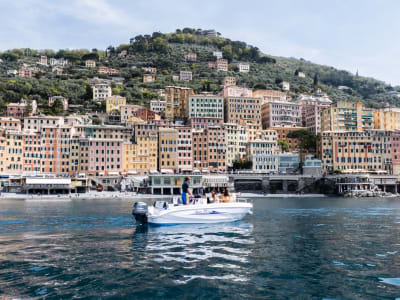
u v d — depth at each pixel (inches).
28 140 6653.5
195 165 7436.0
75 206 3432.6
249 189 7057.1
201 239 1374.3
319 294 741.3
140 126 7426.2
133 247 1204.5
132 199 5108.3
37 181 5669.3
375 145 7844.5
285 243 1294.3
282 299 712.4
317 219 2159.2
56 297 713.0
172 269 917.8
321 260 1024.9
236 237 1424.7
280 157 7411.4
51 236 1428.4
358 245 1259.2
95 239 1360.7
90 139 6796.3
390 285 799.7
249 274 876.6
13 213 2544.3
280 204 3941.9
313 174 7052.2
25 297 711.7
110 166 6845.5
